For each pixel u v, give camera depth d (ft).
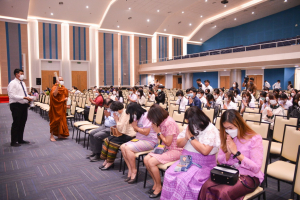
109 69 73.56
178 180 7.14
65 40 66.59
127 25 71.31
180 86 88.69
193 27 81.30
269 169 8.30
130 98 24.71
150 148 10.61
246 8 61.16
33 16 61.52
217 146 7.14
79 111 25.00
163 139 9.00
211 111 15.57
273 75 59.67
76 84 68.90
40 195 9.32
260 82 63.21
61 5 59.11
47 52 64.03
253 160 6.37
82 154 14.60
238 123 6.47
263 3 57.52
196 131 7.19
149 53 80.33
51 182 10.52
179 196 7.02
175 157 9.04
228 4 61.77
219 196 5.98
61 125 17.74
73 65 68.33
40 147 16.11
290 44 43.21
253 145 6.46
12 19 59.06
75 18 65.21
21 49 60.80
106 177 11.07
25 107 16.66
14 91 15.84
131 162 10.40
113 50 73.82
